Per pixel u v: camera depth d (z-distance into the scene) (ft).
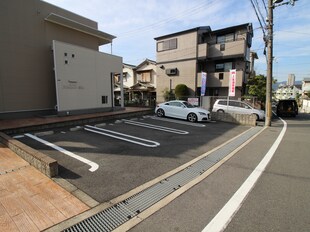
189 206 9.02
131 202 9.27
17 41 29.40
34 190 9.96
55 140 19.51
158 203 9.23
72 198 9.37
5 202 8.86
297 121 43.29
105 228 7.50
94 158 14.93
